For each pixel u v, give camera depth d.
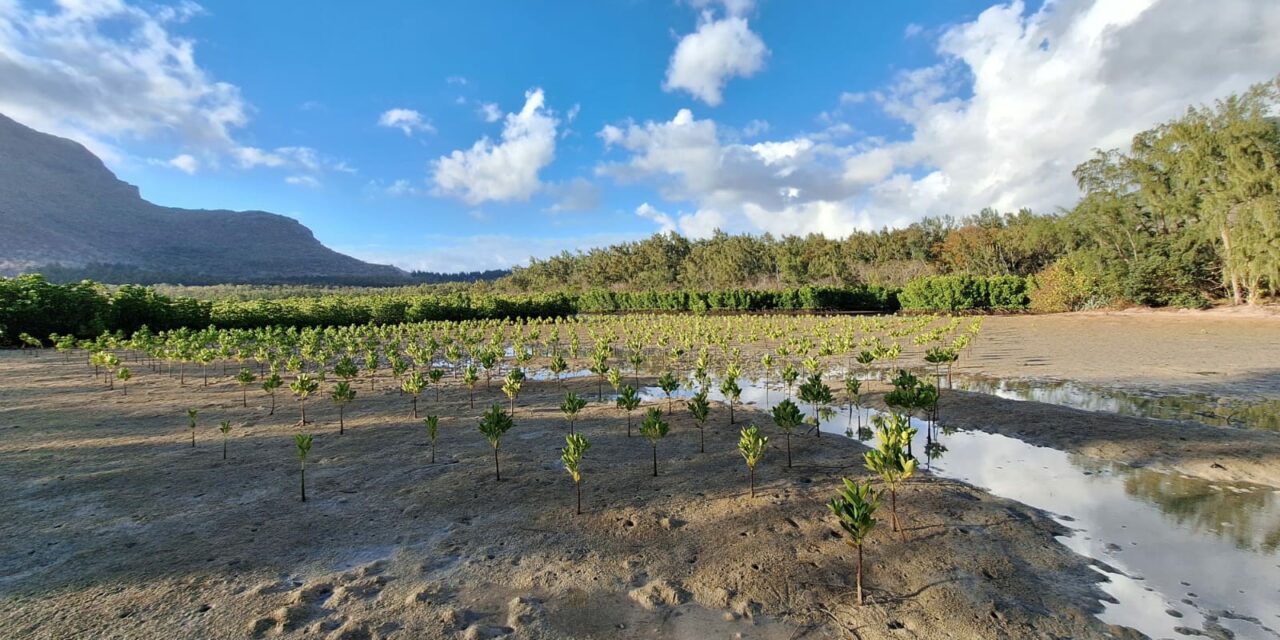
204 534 6.45
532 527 6.64
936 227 77.50
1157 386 14.41
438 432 11.23
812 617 4.79
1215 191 33.72
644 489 7.86
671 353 22.14
